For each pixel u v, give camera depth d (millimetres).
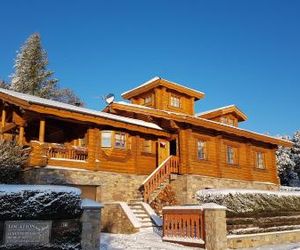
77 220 8969
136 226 14281
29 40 40719
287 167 38750
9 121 18000
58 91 46500
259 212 12938
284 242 13367
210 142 23047
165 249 11000
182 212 12281
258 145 26875
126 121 19562
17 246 8148
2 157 14977
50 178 16109
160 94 26812
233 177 23922
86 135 18906
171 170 20656
